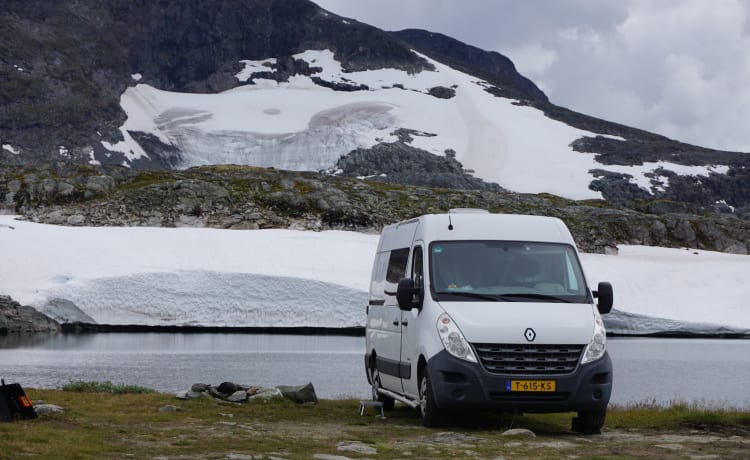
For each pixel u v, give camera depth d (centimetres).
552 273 1348
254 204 11038
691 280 8500
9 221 9750
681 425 1368
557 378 1224
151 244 8106
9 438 992
